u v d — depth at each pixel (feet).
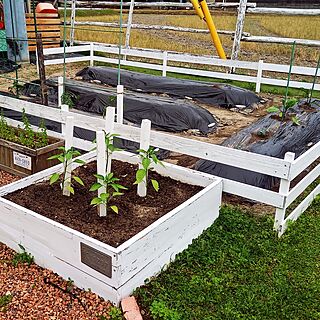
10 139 13.66
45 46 36.27
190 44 37.91
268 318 7.98
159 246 8.91
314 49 33.50
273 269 9.42
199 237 10.43
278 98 26.23
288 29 35.40
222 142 16.80
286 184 10.44
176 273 9.17
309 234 10.88
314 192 12.64
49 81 24.36
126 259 7.98
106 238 8.61
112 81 27.04
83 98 21.48
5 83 26.94
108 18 45.16
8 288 8.59
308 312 8.16
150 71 33.27
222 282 8.89
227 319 7.88
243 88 26.08
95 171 11.90
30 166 13.06
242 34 30.25
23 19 32.48
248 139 16.37
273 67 26.63
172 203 10.37
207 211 10.61
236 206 12.32
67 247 8.59
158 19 43.86
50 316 7.86
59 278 8.98
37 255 9.37
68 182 10.30
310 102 21.89
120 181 11.43
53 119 14.38
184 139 11.83
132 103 20.45
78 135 16.15
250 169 10.93
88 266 8.34
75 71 32.22
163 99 21.48
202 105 24.13
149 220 9.49
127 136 12.85
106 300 8.32
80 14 48.60
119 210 9.87
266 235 10.69
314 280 9.07
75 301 8.29
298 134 17.24
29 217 9.10
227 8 33.04
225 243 10.27
